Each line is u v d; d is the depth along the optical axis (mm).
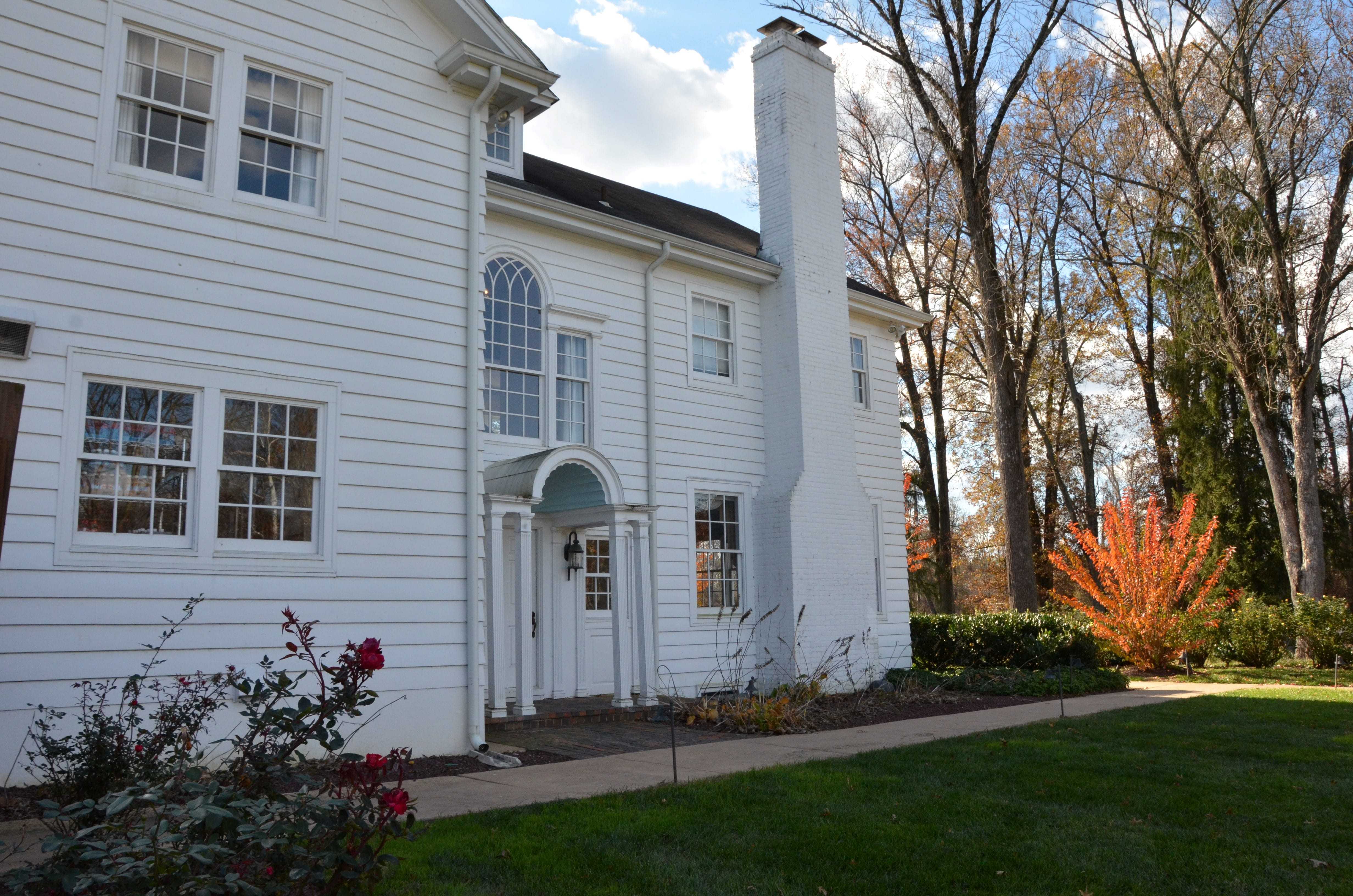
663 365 14445
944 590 28484
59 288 7730
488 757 8930
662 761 8664
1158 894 4832
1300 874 5129
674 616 13969
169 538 8070
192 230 8453
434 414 9711
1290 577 19812
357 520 9039
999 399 20781
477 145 10414
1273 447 20094
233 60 8875
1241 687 15523
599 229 13539
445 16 10266
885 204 29109
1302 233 20484
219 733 7941
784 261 15836
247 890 3453
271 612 8422
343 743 4461
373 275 9469
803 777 7574
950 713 12664
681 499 14336
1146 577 18859
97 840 3572
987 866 5266
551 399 12945
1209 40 20250
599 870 5141
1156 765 8172
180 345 8250
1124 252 28297
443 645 9422
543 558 13070
